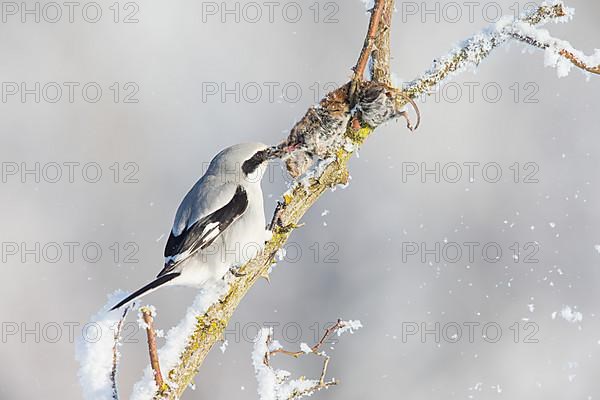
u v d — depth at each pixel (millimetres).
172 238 6957
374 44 6086
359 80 6035
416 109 5984
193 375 5141
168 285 6793
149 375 4898
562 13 5961
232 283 5582
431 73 6062
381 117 5973
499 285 13125
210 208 6871
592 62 5910
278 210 5895
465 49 5996
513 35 5984
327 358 5199
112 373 4859
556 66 5922
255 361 5180
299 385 5141
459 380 12273
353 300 13141
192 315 5355
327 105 6035
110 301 5312
